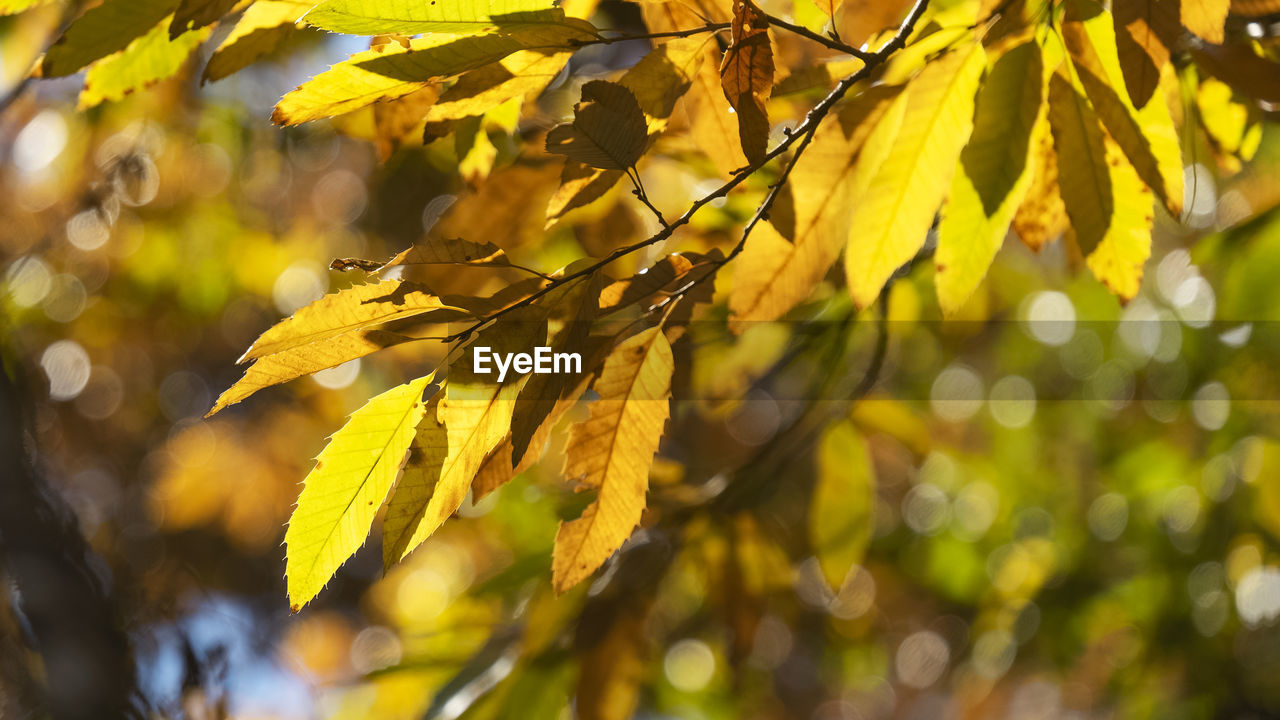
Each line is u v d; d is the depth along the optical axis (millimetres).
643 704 2527
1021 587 3393
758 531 1881
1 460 1721
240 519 3803
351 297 1161
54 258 3318
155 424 4234
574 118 1188
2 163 2949
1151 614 3074
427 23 1166
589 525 1234
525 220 1449
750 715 3205
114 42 1241
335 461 1169
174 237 3396
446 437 1177
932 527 3527
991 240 1286
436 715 1662
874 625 3639
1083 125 1285
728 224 1578
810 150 1282
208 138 2965
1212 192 2707
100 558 1879
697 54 1248
